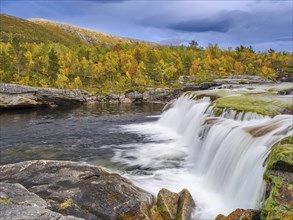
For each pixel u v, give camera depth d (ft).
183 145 80.94
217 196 46.68
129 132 103.09
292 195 27.84
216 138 61.87
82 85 342.23
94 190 37.99
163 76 402.31
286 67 559.79
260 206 32.50
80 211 33.12
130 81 360.69
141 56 479.82
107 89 322.55
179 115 115.14
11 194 31.60
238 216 32.22
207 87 283.38
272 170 32.12
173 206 37.65
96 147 80.07
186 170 59.62
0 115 167.84
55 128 115.34
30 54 363.15
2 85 201.98
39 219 24.18
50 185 38.81
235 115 73.51
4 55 298.56
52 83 305.53
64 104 239.71
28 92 213.05
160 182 52.21
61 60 386.11
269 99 87.51
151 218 35.76
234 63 533.96
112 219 33.73
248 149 48.08
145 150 75.61
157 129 108.68
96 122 131.75
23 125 125.49
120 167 61.31
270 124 57.62
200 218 38.52
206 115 84.17
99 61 442.91
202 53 582.35
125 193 38.22
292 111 67.82
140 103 258.37
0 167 43.75
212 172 54.54
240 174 45.01
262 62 584.81
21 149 79.61
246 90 126.21
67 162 45.55
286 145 36.52
